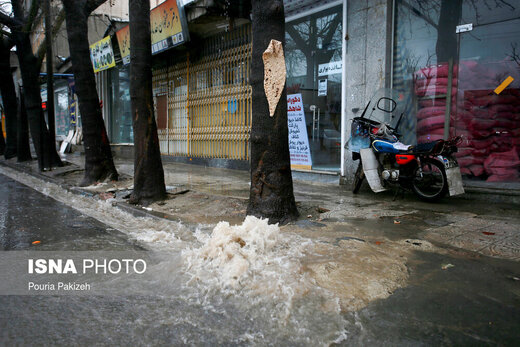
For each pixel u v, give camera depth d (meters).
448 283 3.03
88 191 7.77
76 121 21.61
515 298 2.78
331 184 8.09
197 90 12.54
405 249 3.78
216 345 2.31
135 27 6.17
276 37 4.56
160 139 14.77
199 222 5.11
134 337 2.42
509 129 5.95
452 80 6.45
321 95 8.46
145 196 6.38
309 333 2.40
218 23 10.84
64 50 22.78
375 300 2.78
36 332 2.49
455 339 2.29
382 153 6.34
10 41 14.54
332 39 8.16
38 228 5.20
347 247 3.82
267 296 2.86
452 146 5.50
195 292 3.03
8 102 16.22
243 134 10.81
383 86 7.12
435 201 5.95
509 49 5.88
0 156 18.75
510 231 4.34
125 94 18.02
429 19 6.67
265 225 3.91
